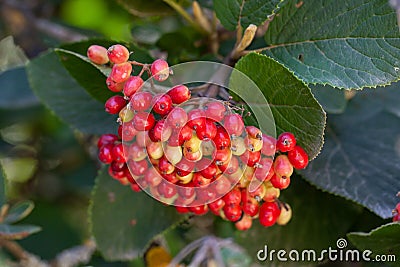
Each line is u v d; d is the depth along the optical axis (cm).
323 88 49
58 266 64
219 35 53
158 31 58
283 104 42
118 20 63
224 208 43
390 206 46
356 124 51
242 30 46
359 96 53
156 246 59
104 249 50
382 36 42
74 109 52
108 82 41
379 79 42
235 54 46
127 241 50
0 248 62
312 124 41
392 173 48
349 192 47
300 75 44
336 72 43
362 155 49
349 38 43
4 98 62
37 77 53
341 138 50
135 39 58
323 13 44
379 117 51
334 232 50
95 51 42
